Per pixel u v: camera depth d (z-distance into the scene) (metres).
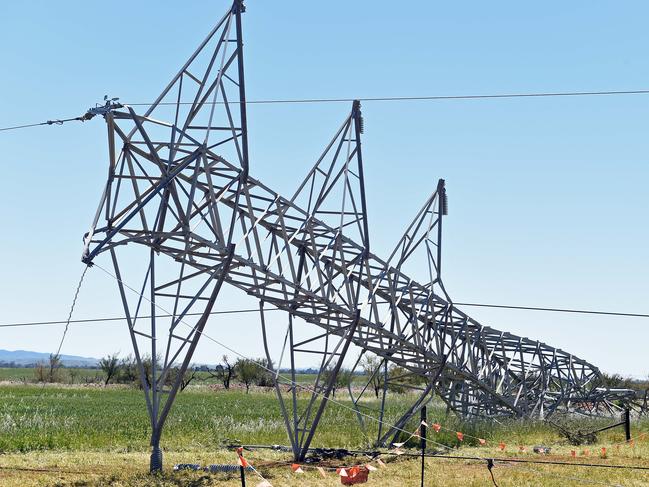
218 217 21.55
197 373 125.56
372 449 30.00
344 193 26.17
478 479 21.94
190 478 21.28
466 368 36.25
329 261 27.78
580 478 22.33
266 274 23.44
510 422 39.75
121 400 65.62
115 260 21.39
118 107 20.12
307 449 26.27
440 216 33.12
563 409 47.53
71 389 83.12
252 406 59.91
